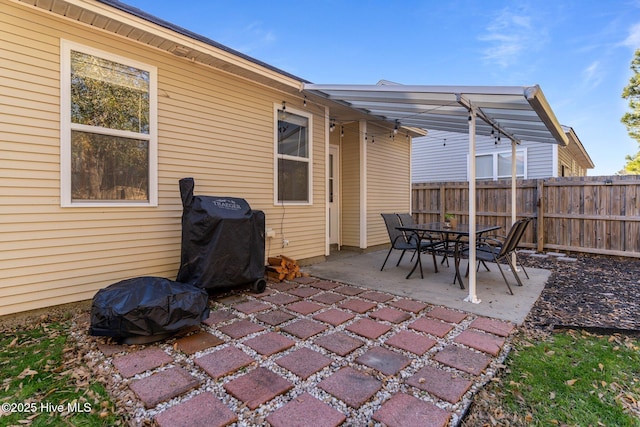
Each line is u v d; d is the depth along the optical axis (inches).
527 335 111.0
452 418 70.0
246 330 114.0
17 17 115.8
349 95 179.3
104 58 134.6
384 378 84.7
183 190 146.3
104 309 99.2
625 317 124.7
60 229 126.0
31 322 119.0
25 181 118.1
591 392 79.6
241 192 184.5
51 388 80.5
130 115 142.9
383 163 292.5
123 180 141.8
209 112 169.3
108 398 77.0
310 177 222.8
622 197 243.1
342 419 69.4
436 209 338.6
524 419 70.5
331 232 277.1
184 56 156.8
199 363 91.7
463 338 107.5
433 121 222.7
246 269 153.3
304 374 86.4
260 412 71.7
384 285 170.4
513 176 209.6
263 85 193.0
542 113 134.2
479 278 185.9
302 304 141.0
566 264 227.1
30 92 118.5
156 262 152.1
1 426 67.8
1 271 114.5
